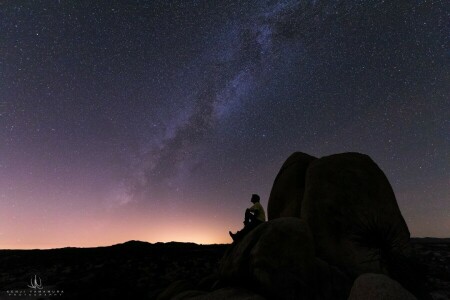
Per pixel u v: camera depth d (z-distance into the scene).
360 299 3.39
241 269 6.00
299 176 9.16
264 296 5.46
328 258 6.69
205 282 7.98
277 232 5.95
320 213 7.19
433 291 8.83
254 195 8.52
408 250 6.62
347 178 7.37
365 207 6.94
